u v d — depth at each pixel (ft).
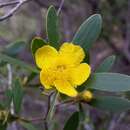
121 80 0.71
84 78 0.73
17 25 2.01
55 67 0.73
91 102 0.81
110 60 0.82
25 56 1.73
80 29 0.77
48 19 0.76
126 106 0.78
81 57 0.73
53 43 0.76
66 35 1.75
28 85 0.95
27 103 1.62
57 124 1.36
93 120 1.55
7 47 1.15
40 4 1.59
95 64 1.80
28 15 1.97
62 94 0.73
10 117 0.84
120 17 1.90
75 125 0.83
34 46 0.73
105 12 1.85
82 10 1.82
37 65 0.73
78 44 0.77
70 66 0.73
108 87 0.71
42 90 0.77
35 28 2.00
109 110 0.79
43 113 1.57
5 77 1.35
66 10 1.82
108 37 1.82
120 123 1.50
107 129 1.52
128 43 1.85
